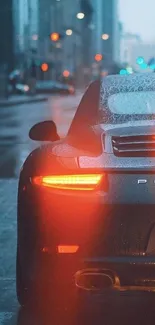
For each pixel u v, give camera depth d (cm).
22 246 521
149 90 612
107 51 12006
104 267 488
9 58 7494
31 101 6081
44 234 498
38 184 504
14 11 7206
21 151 1962
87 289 510
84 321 555
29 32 7694
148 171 483
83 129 583
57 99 6719
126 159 494
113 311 580
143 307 589
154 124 541
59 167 500
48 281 506
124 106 594
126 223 484
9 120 3534
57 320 558
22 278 549
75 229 490
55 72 9712
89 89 637
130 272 488
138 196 482
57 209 493
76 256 491
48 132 665
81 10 9994
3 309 590
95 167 491
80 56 11119
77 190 491
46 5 7631
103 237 488
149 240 484
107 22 12419
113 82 634
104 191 488
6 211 1017
